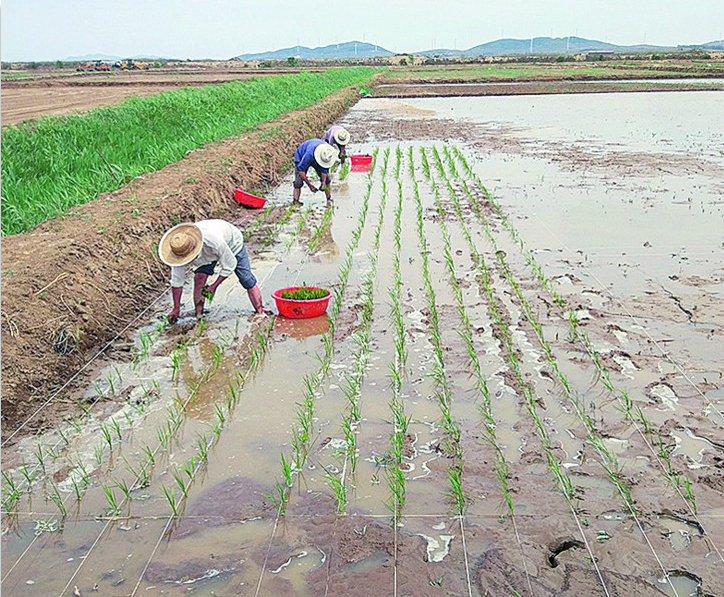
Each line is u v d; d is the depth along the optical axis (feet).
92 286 22.54
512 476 14.29
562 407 16.97
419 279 26.48
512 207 37.76
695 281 25.41
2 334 18.07
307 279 27.02
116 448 15.76
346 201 40.78
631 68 198.49
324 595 11.28
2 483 14.47
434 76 177.99
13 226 26.63
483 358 19.63
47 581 11.78
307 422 16.57
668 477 14.12
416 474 14.51
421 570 11.80
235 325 22.50
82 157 37.65
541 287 25.08
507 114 92.07
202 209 34.32
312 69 229.86
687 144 61.41
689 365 18.92
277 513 13.37
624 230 32.71
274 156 50.11
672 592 11.23
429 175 47.14
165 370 19.54
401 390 18.01
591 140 65.05
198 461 15.17
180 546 12.57
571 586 11.38
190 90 73.97
